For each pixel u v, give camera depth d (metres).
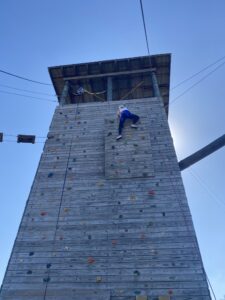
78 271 8.46
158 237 8.97
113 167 11.27
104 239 9.15
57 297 7.95
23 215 10.11
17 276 8.49
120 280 8.13
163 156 11.49
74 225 9.64
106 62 16.83
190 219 9.27
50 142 12.85
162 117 13.39
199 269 8.07
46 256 8.91
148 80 17.61
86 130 13.29
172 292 7.70
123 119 12.87
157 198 10.01
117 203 10.07
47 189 10.88
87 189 10.70
